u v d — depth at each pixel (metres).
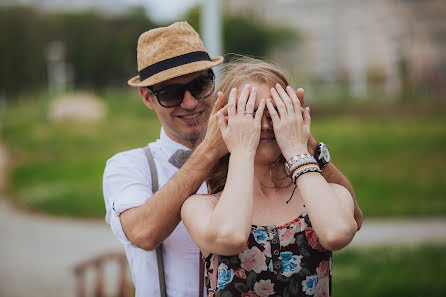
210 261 1.69
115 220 2.02
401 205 9.72
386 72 46.41
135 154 2.21
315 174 1.64
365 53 47.25
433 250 6.74
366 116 25.52
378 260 6.28
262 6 45.06
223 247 1.54
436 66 45.19
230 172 1.63
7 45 46.06
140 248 1.94
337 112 26.31
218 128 1.75
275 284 1.60
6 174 13.62
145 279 2.09
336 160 14.47
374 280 5.49
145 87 2.26
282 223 1.68
